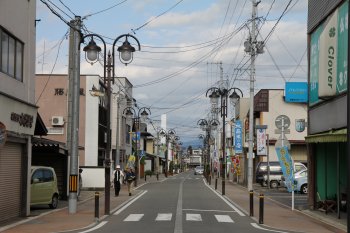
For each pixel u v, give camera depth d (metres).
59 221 18.45
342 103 19.67
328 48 20.80
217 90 37.28
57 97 47.00
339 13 19.97
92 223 17.81
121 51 20.61
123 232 15.42
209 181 53.97
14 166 19.58
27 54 20.62
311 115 24.77
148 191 39.31
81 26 21.69
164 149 107.50
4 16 18.08
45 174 23.31
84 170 39.62
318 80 22.61
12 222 18.14
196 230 15.97
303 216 21.83
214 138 86.81
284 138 24.53
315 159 24.39
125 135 64.62
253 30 36.22
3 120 17.75
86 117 48.75
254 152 54.75
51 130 46.56
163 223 17.98
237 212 23.08
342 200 22.50
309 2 24.84
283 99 51.53
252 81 36.94
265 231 16.42
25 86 20.39
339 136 17.81
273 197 33.88
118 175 33.44
